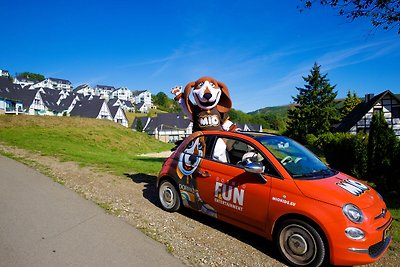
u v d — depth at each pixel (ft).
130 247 14.11
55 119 101.96
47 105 211.82
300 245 12.78
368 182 33.40
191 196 17.43
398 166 30.19
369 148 33.83
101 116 213.66
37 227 16.17
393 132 32.78
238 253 14.06
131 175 30.30
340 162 38.45
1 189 23.40
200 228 16.80
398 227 18.04
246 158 15.42
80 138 88.28
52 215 18.02
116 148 94.53
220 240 15.38
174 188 18.80
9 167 32.09
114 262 12.69
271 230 13.70
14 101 178.40
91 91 447.01
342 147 38.22
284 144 16.34
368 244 11.70
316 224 12.32
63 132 88.53
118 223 17.02
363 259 11.67
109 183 26.40
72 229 16.02
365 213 12.21
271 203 13.60
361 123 107.14
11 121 86.58
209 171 16.42
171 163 18.98
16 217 17.54
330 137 81.25
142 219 17.78
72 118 110.93
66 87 442.91
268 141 15.93
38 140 64.23
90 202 20.71
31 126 87.04
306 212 12.46
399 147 31.12
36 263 12.43
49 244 14.20
